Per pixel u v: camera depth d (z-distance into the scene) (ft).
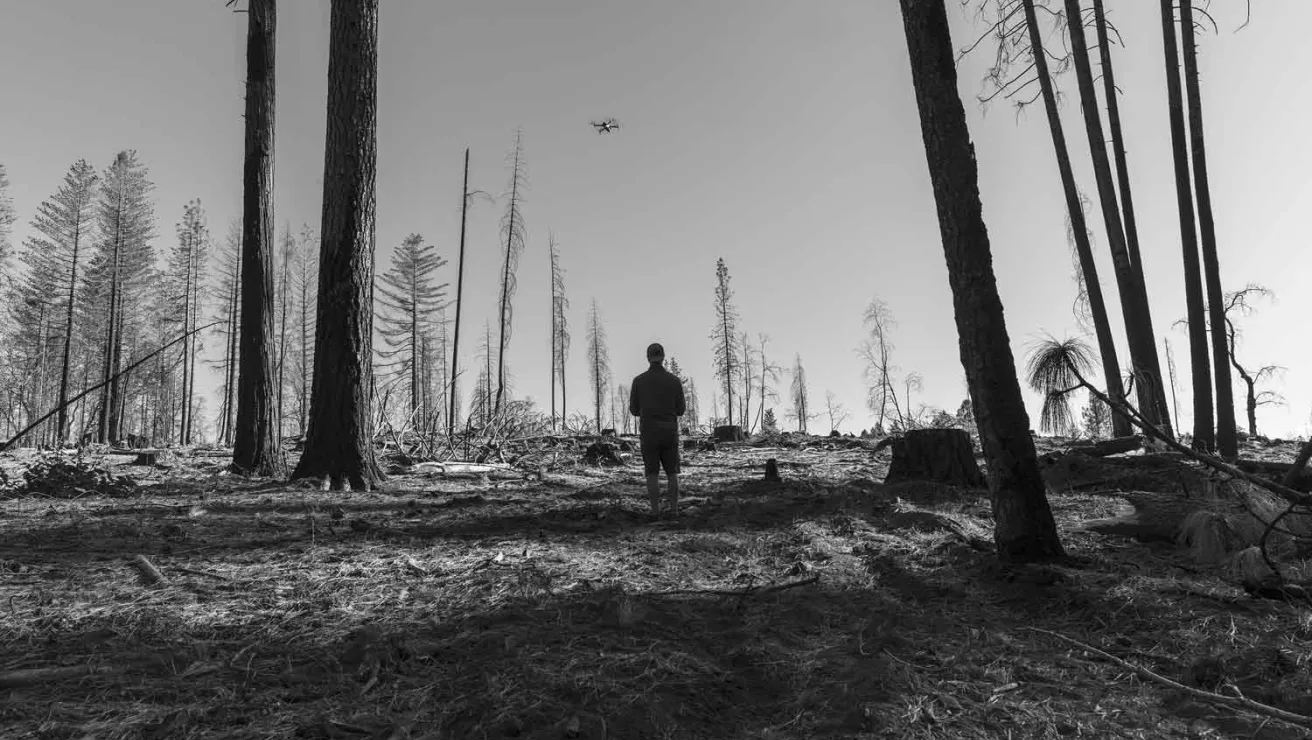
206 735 7.69
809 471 35.40
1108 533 18.58
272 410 35.94
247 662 9.65
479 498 25.27
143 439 73.46
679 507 24.34
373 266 31.35
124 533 17.61
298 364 167.12
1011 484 15.92
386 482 30.76
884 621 12.23
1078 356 22.48
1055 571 14.42
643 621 11.79
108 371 135.13
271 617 11.45
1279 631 11.39
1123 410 14.89
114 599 12.12
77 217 138.72
